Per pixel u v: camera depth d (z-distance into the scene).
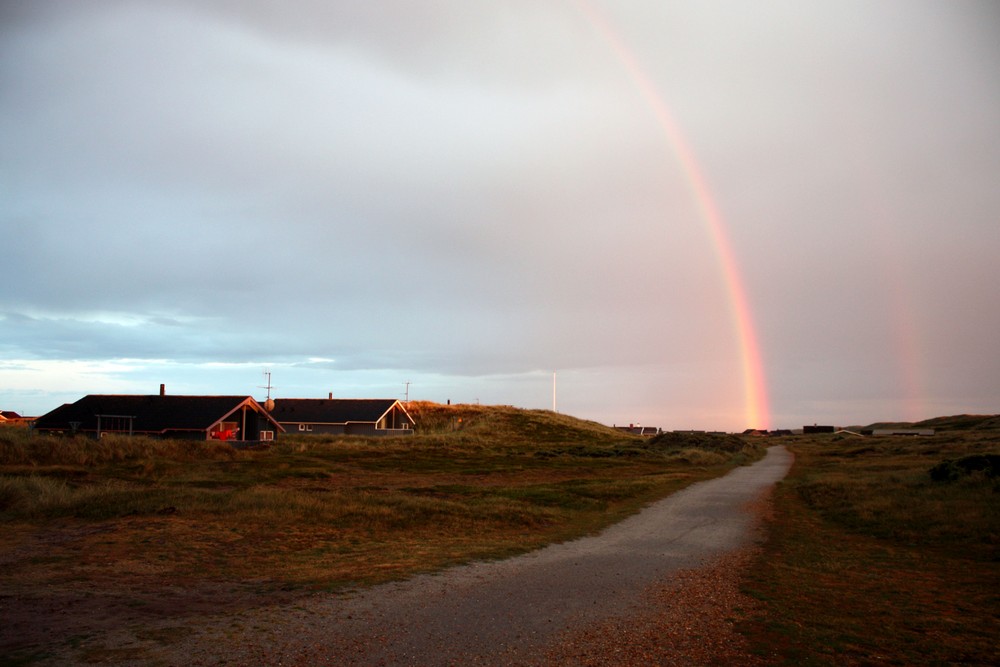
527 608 10.28
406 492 27.31
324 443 51.88
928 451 60.53
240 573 12.57
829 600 11.18
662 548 16.83
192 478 27.97
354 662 7.54
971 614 10.33
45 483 20.86
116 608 9.70
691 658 7.96
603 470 43.94
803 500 28.16
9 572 11.98
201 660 7.48
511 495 27.73
